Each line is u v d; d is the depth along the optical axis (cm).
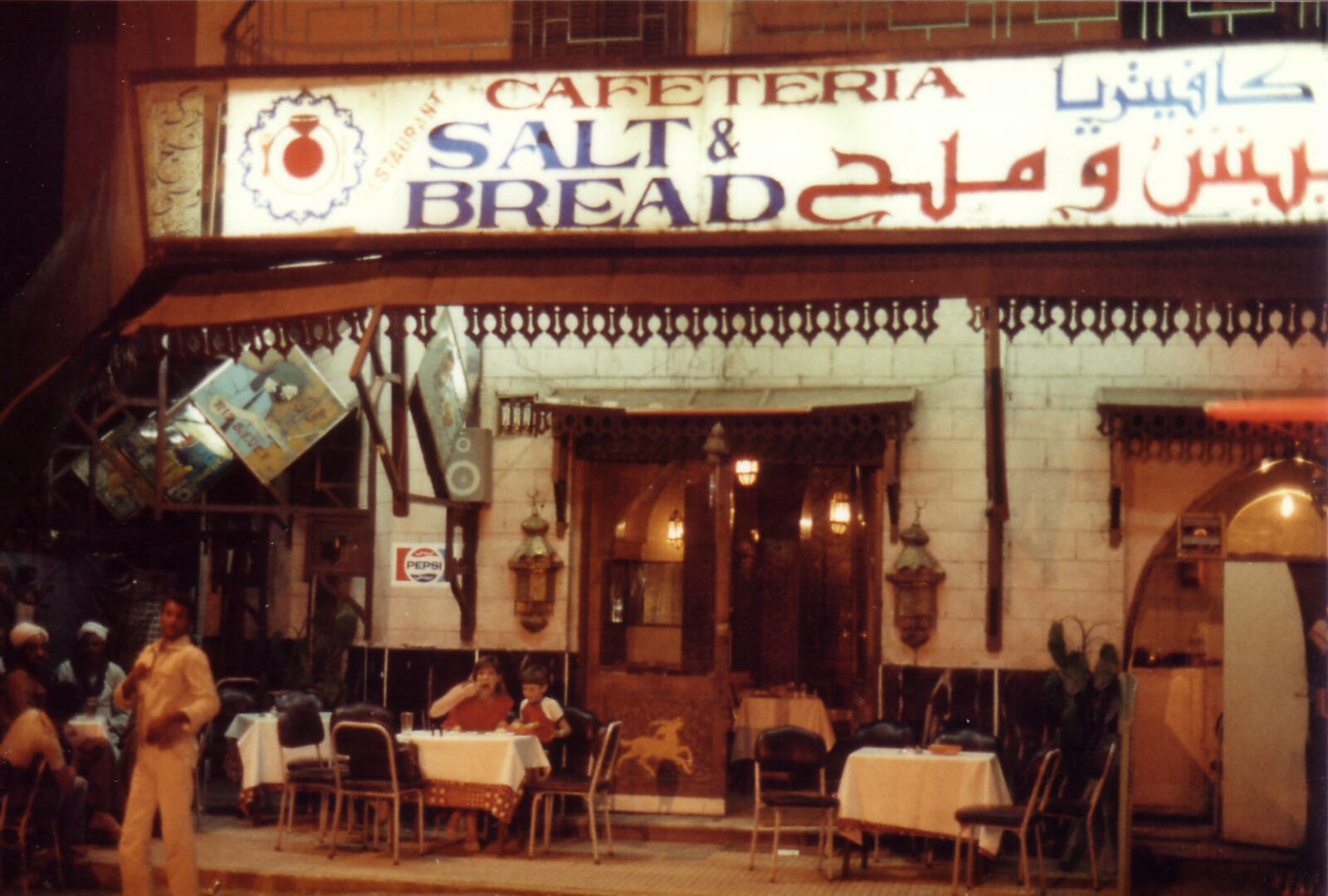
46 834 1055
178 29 1262
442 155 875
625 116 860
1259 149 803
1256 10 1036
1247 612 1214
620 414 1225
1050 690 1168
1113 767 1109
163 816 866
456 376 1254
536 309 882
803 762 1124
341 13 1267
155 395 1430
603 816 1220
